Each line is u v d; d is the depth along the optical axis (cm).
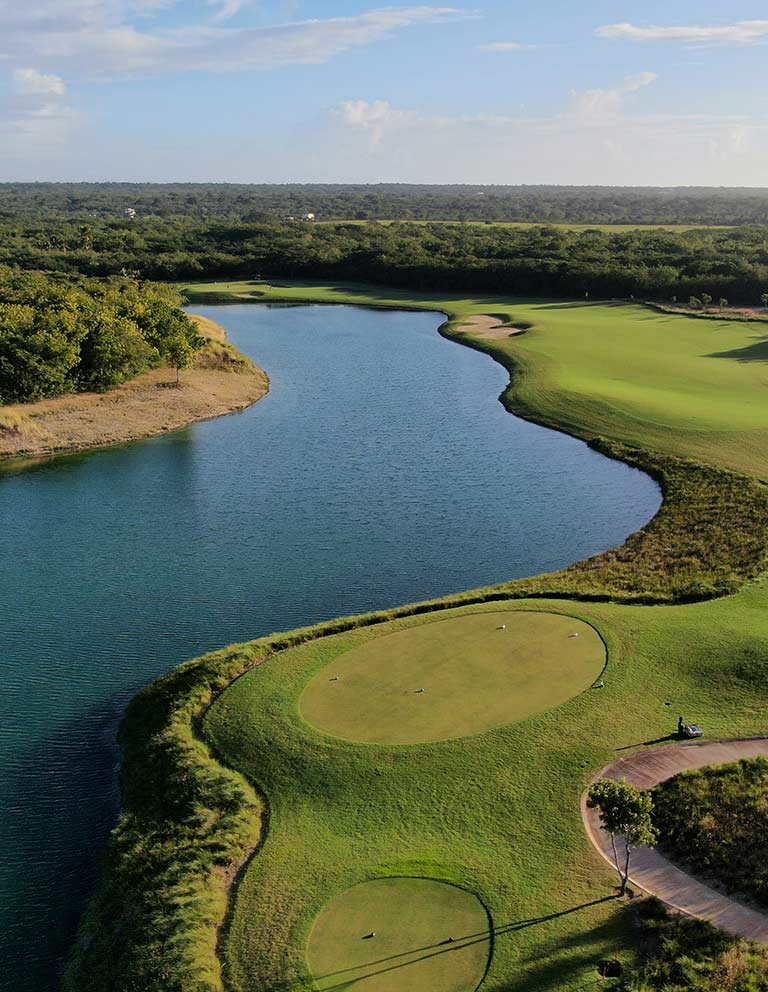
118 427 7594
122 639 4134
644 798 2375
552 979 2186
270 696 3459
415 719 3247
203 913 2467
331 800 2886
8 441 7138
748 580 4466
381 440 7312
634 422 7331
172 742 3228
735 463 6284
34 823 2978
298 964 2280
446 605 4322
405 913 2422
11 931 2559
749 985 2134
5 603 4491
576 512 5719
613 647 3716
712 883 2498
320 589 4641
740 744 3030
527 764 2975
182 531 5434
